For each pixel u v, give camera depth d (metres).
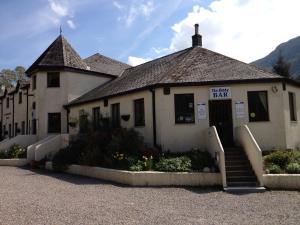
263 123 15.71
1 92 41.56
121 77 24.69
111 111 19.77
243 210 8.63
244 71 16.53
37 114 24.92
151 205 9.18
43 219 7.61
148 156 14.36
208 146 15.02
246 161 13.36
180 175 12.40
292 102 17.31
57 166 17.16
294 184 11.57
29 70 26.36
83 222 7.39
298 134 17.11
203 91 16.00
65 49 26.55
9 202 9.41
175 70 17.42
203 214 8.20
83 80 25.88
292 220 7.64
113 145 15.05
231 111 15.87
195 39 21.53
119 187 12.17
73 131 23.53
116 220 7.58
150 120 16.66
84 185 12.66
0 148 23.02
